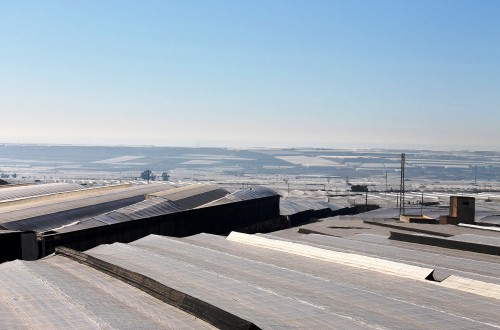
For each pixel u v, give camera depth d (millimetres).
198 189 156875
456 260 65812
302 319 37375
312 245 73438
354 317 38062
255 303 41438
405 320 38250
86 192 143375
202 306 38625
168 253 64125
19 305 41344
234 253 67250
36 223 94375
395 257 68312
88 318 38125
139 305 41344
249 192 161500
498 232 96875
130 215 105875
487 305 43281
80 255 57344
